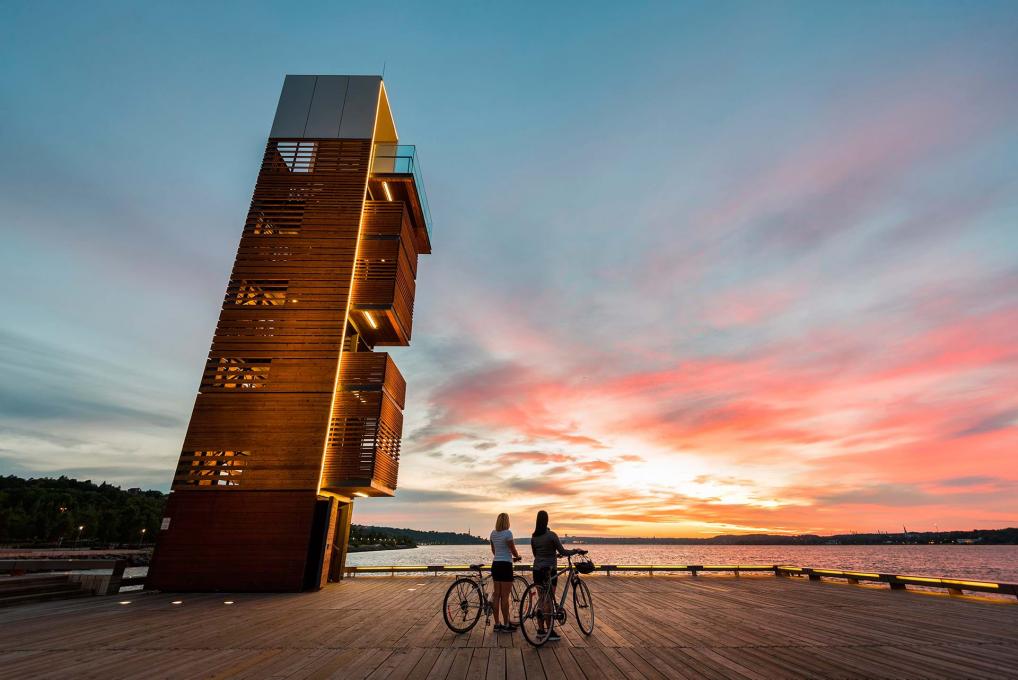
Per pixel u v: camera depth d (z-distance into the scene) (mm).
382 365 13547
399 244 15219
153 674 4457
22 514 80375
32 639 6008
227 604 9227
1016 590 9086
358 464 12641
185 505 11875
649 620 7422
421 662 4867
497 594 6375
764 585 13062
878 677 4426
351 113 16391
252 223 14766
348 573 15359
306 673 4484
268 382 12977
